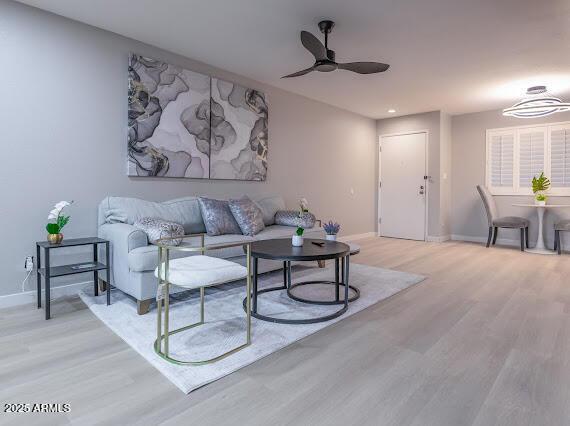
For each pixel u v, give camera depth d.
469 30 3.10
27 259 2.77
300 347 2.04
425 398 1.54
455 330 2.29
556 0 2.60
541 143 5.63
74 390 1.58
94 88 3.10
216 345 2.02
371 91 4.95
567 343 2.10
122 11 2.82
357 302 2.82
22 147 2.74
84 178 3.07
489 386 1.64
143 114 3.38
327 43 3.30
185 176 3.73
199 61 3.88
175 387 1.61
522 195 5.84
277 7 2.74
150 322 2.36
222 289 3.20
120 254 2.70
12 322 2.38
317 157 5.52
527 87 4.73
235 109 4.19
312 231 4.08
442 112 6.10
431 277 3.68
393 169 6.64
